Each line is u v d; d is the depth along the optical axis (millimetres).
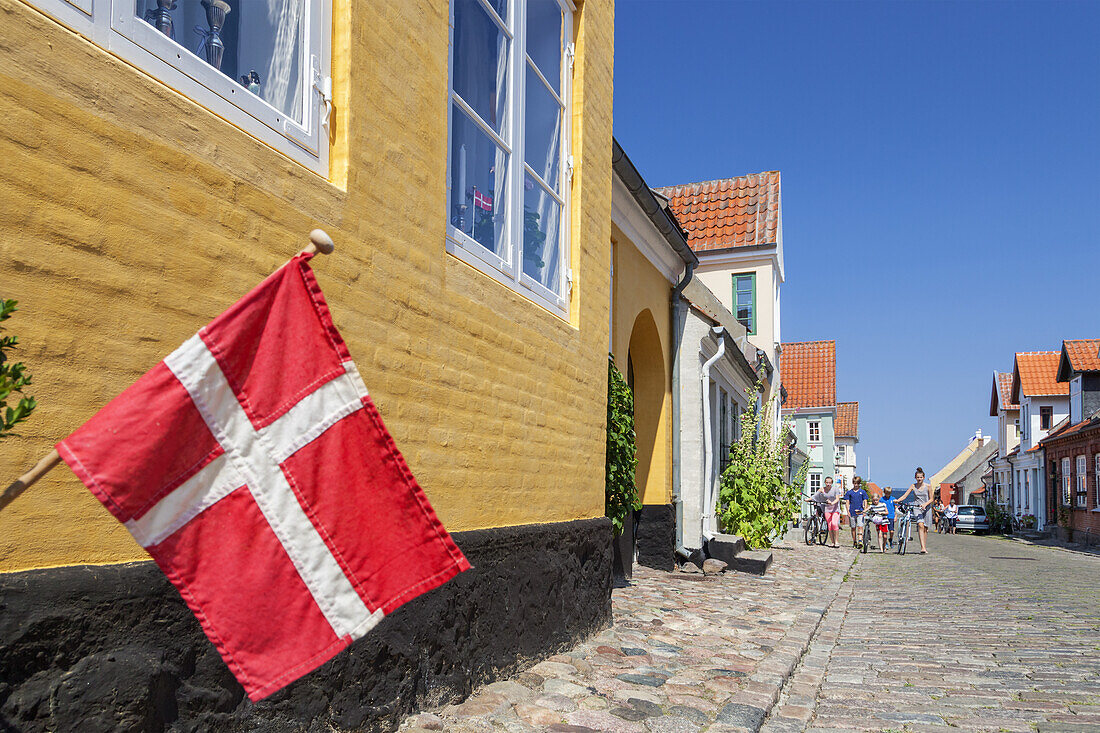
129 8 2664
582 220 6789
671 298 12906
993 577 14297
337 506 2137
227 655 2012
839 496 21812
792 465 41469
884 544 21234
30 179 2273
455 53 4914
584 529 6480
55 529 2355
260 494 2068
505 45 5559
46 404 2318
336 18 3768
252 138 3117
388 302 4000
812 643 7223
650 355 12344
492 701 4512
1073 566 18125
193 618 2744
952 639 7598
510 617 5141
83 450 1878
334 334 2180
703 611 8289
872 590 11664
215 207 2922
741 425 18125
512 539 5203
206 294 2873
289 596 2080
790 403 47531
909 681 5891
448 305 4570
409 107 4223
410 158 4223
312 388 2145
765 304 23219
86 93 2441
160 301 2686
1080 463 35531
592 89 7086
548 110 6383
